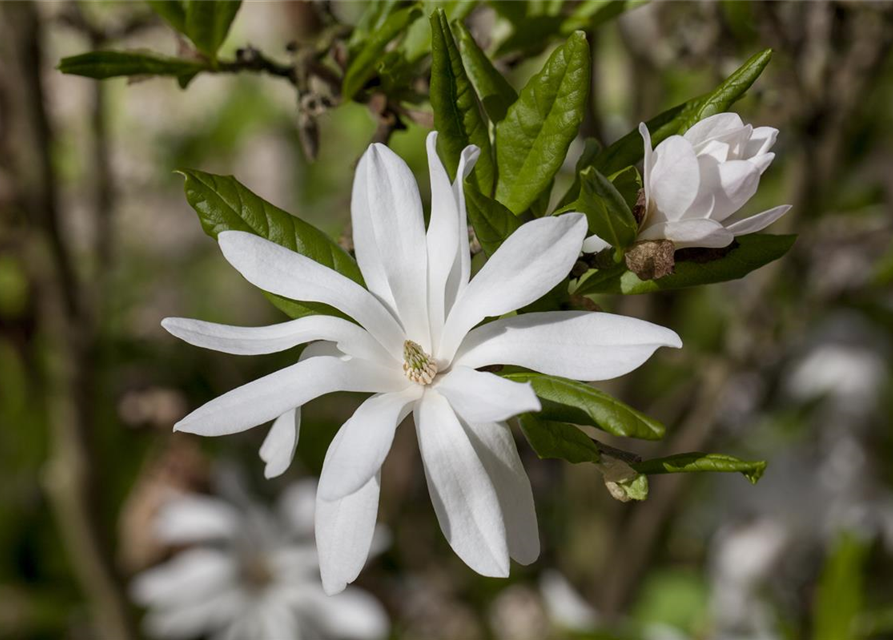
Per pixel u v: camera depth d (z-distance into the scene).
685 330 0.91
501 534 0.41
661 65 0.70
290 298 0.42
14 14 0.69
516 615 0.99
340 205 0.95
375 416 0.41
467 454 0.41
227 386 1.03
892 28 0.63
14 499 1.04
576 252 0.41
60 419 0.81
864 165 0.91
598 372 0.41
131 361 1.03
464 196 0.41
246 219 0.44
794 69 0.63
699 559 1.01
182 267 1.13
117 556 0.97
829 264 0.78
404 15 0.46
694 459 0.41
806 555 0.90
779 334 0.76
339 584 0.41
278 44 0.91
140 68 0.48
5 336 0.95
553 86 0.43
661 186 0.41
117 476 1.00
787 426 0.92
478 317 0.41
